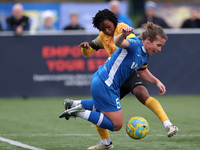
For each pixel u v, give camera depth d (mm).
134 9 55688
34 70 37094
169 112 30047
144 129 17312
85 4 48531
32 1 63750
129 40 16625
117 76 16984
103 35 18719
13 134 22391
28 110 31312
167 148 18500
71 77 37156
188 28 42188
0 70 36969
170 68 37625
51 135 22062
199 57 37906
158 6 57031
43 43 36969
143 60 17203
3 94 37188
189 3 57406
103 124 16906
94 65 37188
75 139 20953
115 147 18844
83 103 17922
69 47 37062
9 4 49156
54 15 48656
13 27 39844
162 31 16734
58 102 34969
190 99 36312
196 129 23453
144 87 18359
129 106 31750
